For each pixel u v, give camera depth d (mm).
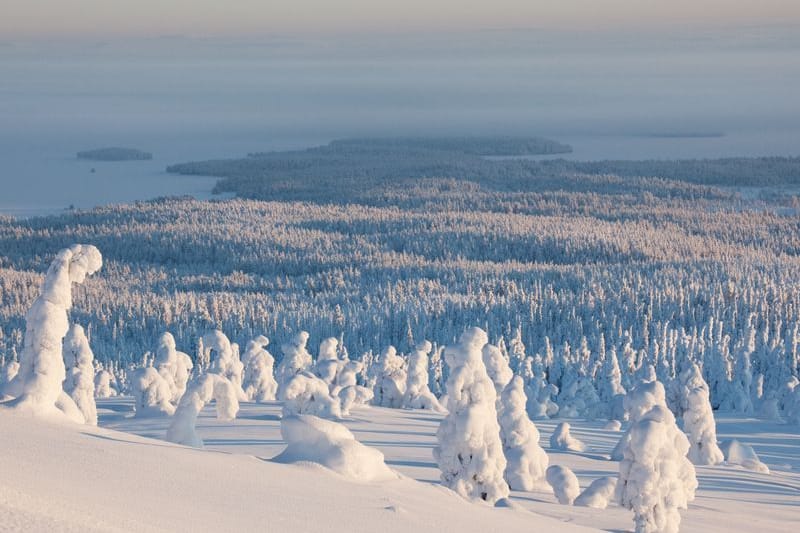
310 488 10508
